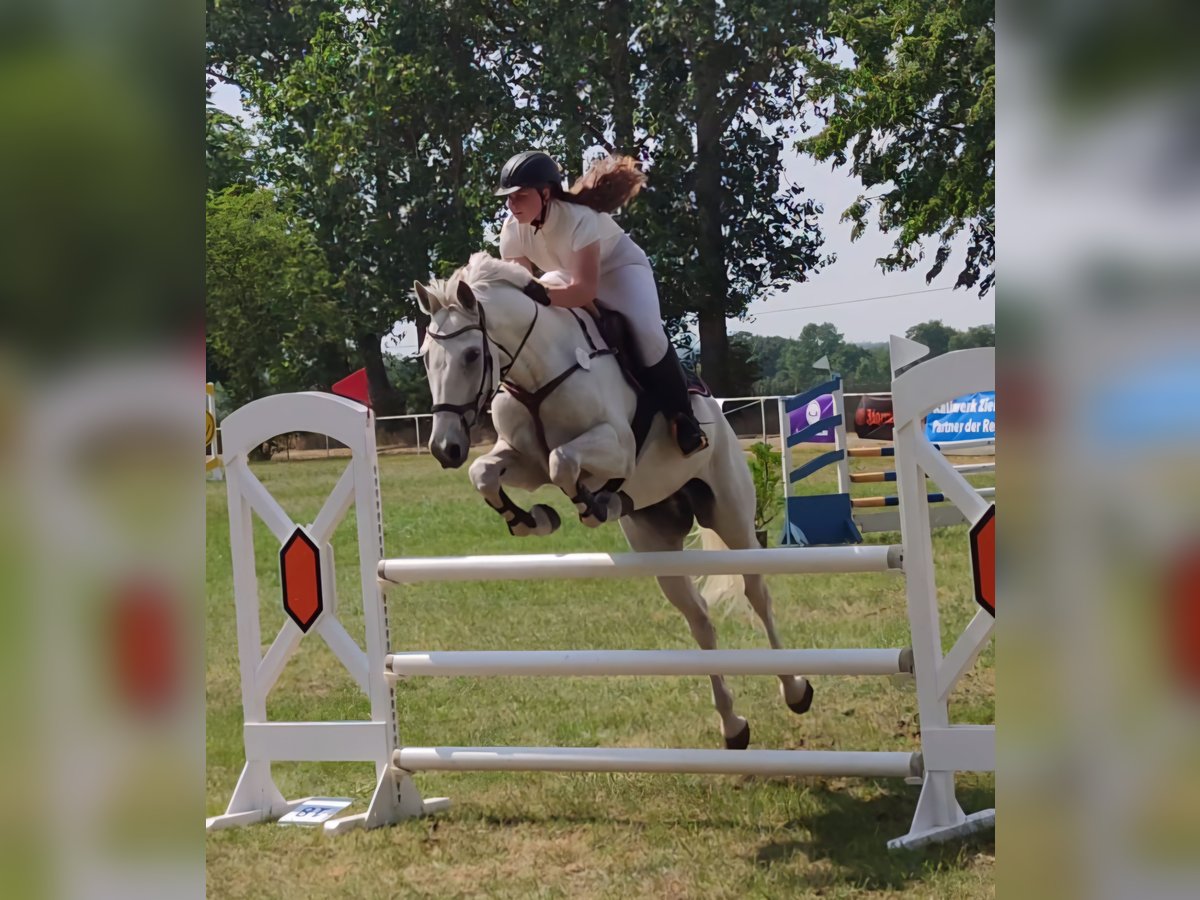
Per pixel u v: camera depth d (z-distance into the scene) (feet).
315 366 97.91
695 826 11.61
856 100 71.56
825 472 55.06
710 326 92.89
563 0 84.84
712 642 14.40
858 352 129.29
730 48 84.38
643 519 14.11
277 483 56.70
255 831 12.35
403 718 16.37
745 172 91.56
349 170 92.48
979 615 10.82
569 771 12.10
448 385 10.87
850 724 14.90
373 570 12.77
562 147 86.17
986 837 10.69
